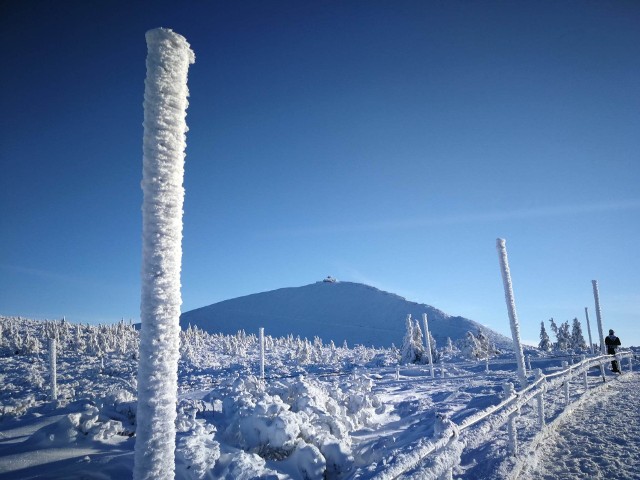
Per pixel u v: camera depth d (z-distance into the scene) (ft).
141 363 7.27
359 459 23.20
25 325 263.29
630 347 101.19
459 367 100.94
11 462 17.83
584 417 31.19
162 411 7.23
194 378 88.69
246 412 21.84
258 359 175.22
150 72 7.86
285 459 19.65
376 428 32.01
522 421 28.68
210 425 21.33
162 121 7.77
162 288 7.47
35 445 19.80
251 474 16.33
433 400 45.09
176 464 16.24
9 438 23.48
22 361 143.64
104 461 17.56
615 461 20.27
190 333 243.19
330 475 19.49
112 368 119.55
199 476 15.72
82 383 79.61
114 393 26.50
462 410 34.99
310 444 19.39
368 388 43.88
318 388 32.76
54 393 51.49
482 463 19.76
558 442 24.44
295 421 20.89
